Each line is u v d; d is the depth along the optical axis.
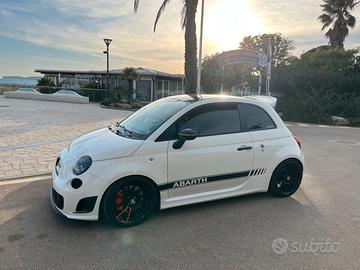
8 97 28.41
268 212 4.57
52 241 3.55
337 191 5.62
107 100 23.56
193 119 4.39
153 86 29.75
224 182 4.59
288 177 5.19
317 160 8.16
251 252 3.48
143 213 4.06
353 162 8.03
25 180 5.51
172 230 3.93
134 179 3.91
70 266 3.12
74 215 3.73
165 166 4.08
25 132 10.16
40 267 3.08
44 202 4.58
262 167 4.88
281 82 23.52
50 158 6.96
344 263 3.31
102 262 3.21
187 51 14.28
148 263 3.22
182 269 3.13
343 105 21.03
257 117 4.96
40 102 24.72
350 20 31.81
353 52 23.47
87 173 3.71
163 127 4.16
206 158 4.35
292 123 19.62
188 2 13.95
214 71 27.67
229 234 3.88
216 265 3.22
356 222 4.33
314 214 4.56
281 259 3.36
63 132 10.38
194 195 4.41
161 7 14.75
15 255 3.26
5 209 4.31
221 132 4.55
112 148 3.87
